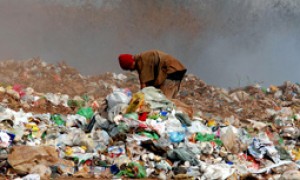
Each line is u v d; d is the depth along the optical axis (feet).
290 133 127.54
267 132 126.82
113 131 103.14
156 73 131.44
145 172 93.15
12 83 168.35
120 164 93.25
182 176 91.71
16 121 108.68
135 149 98.53
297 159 106.83
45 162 90.89
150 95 114.11
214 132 110.52
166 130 105.29
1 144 95.09
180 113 111.96
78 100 143.23
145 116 107.76
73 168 91.86
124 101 108.78
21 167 88.58
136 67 132.46
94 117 107.76
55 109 135.44
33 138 101.65
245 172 95.76
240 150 104.68
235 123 135.13
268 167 97.09
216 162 99.19
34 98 142.92
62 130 105.60
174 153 97.04
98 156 95.61
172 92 132.57
